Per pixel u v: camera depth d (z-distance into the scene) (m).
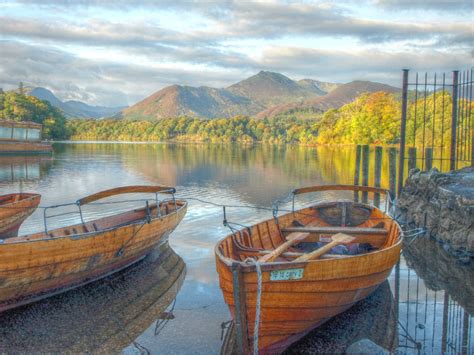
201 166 41.69
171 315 8.25
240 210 18.62
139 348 7.03
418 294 9.30
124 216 12.39
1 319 8.05
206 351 6.94
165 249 12.58
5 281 7.88
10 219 12.95
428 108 61.56
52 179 28.97
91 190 24.06
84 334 7.50
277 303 6.45
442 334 7.45
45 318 8.10
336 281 6.86
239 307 6.20
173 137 185.62
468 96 19.83
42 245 8.25
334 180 30.44
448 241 12.55
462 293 9.37
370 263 7.32
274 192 24.42
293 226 11.31
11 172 32.97
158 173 34.31
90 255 9.15
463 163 24.59
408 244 13.34
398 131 75.75
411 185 16.36
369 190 14.03
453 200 12.42
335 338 7.29
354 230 10.34
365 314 8.21
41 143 56.69
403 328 7.66
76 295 9.20
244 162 47.53
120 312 8.39
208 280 10.12
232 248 8.10
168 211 13.51
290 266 6.31
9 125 52.12
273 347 6.80
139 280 10.09
